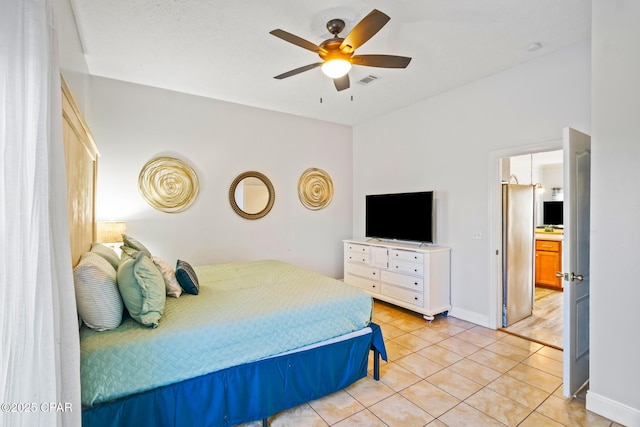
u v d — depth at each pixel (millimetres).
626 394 1898
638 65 1852
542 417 1980
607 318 1980
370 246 4422
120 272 1814
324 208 5203
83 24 2422
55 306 1118
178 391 1676
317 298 2301
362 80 3492
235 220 4355
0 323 958
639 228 1857
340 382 2223
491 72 3299
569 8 2250
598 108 2008
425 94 3938
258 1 2174
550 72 2904
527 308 3832
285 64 3123
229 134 4277
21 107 1013
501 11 2287
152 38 2639
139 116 3686
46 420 1033
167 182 3822
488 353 2859
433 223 4020
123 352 1551
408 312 4023
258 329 1922
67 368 1206
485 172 3449
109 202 3549
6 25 995
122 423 1519
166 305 2111
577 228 2236
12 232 979
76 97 2441
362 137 5281
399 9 2256
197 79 3496
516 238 3641
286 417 2010
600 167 2006
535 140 3010
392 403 2139
